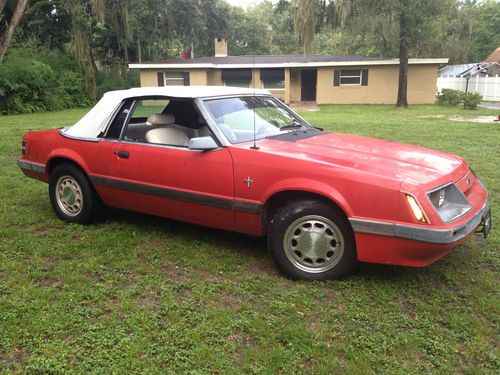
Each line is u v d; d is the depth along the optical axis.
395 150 4.22
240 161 4.00
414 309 3.43
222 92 4.74
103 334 3.05
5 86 23.42
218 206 4.17
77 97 29.55
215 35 47.03
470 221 3.59
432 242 3.35
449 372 2.71
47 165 5.37
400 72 27.12
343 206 3.56
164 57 43.38
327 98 31.12
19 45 30.11
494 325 3.22
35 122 17.64
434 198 3.54
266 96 5.18
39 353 2.86
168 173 4.41
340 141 4.41
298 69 32.12
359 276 3.91
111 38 35.66
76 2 28.47
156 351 2.88
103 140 4.89
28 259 4.25
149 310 3.36
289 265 3.88
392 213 3.44
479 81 33.72
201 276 3.95
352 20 26.58
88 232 4.98
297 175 3.74
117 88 32.81
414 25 25.72
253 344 2.99
